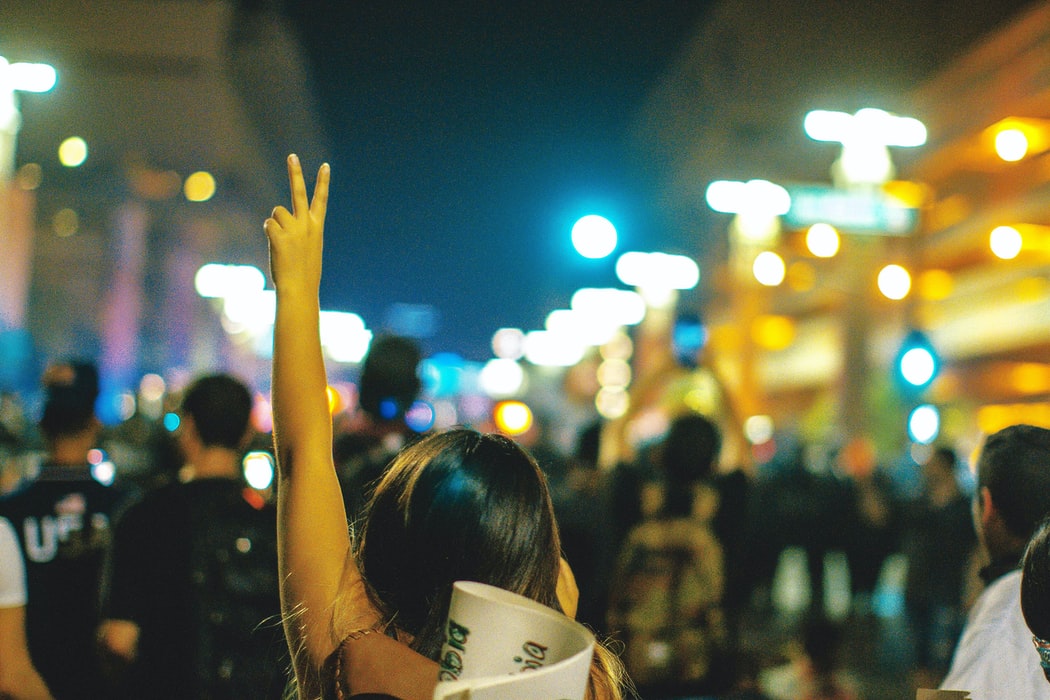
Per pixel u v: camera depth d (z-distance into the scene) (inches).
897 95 2124.8
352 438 176.6
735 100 2155.5
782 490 507.8
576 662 59.4
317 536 79.2
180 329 2770.7
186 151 2716.5
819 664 411.5
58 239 2578.7
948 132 1583.4
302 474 80.7
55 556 169.8
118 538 146.2
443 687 58.8
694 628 191.2
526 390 1814.7
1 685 138.6
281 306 82.4
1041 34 1353.3
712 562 195.2
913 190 746.8
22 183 2396.7
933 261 1697.8
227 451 156.0
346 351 1510.8
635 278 1013.2
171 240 2751.0
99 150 2664.9
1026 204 1414.9
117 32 2679.6
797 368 2207.2
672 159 2598.4
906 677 402.6
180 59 2679.6
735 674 211.3
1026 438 123.4
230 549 147.3
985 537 126.5
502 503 75.0
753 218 854.5
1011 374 1521.9
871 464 543.8
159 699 141.6
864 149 740.7
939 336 1715.1
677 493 198.7
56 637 168.2
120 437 331.0
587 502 234.1
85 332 2559.1
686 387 262.4
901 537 528.1
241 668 143.1
